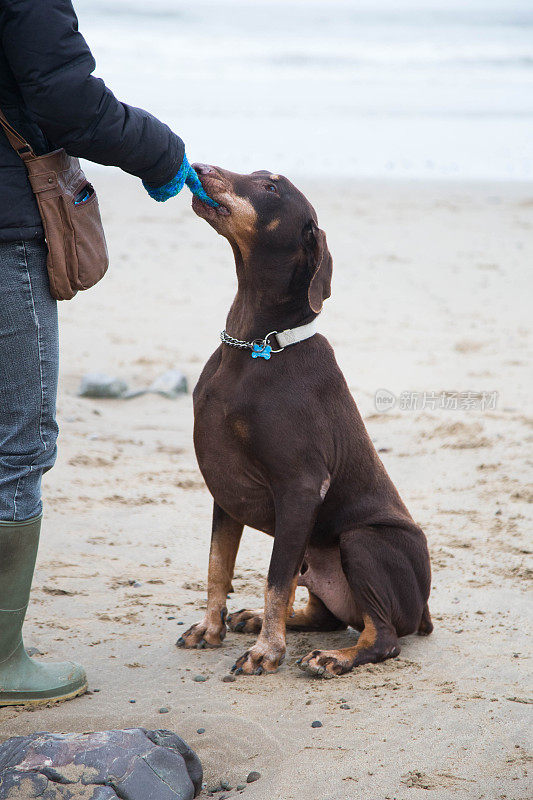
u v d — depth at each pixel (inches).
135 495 220.4
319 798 107.2
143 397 296.7
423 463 247.6
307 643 158.1
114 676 140.2
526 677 140.9
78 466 235.0
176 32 1640.0
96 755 100.0
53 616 159.9
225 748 119.0
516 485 231.0
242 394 142.3
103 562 184.2
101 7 1801.2
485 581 179.6
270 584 143.3
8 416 122.3
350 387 305.7
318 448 143.1
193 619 162.2
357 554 147.6
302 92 1204.5
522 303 418.9
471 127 989.8
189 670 142.9
